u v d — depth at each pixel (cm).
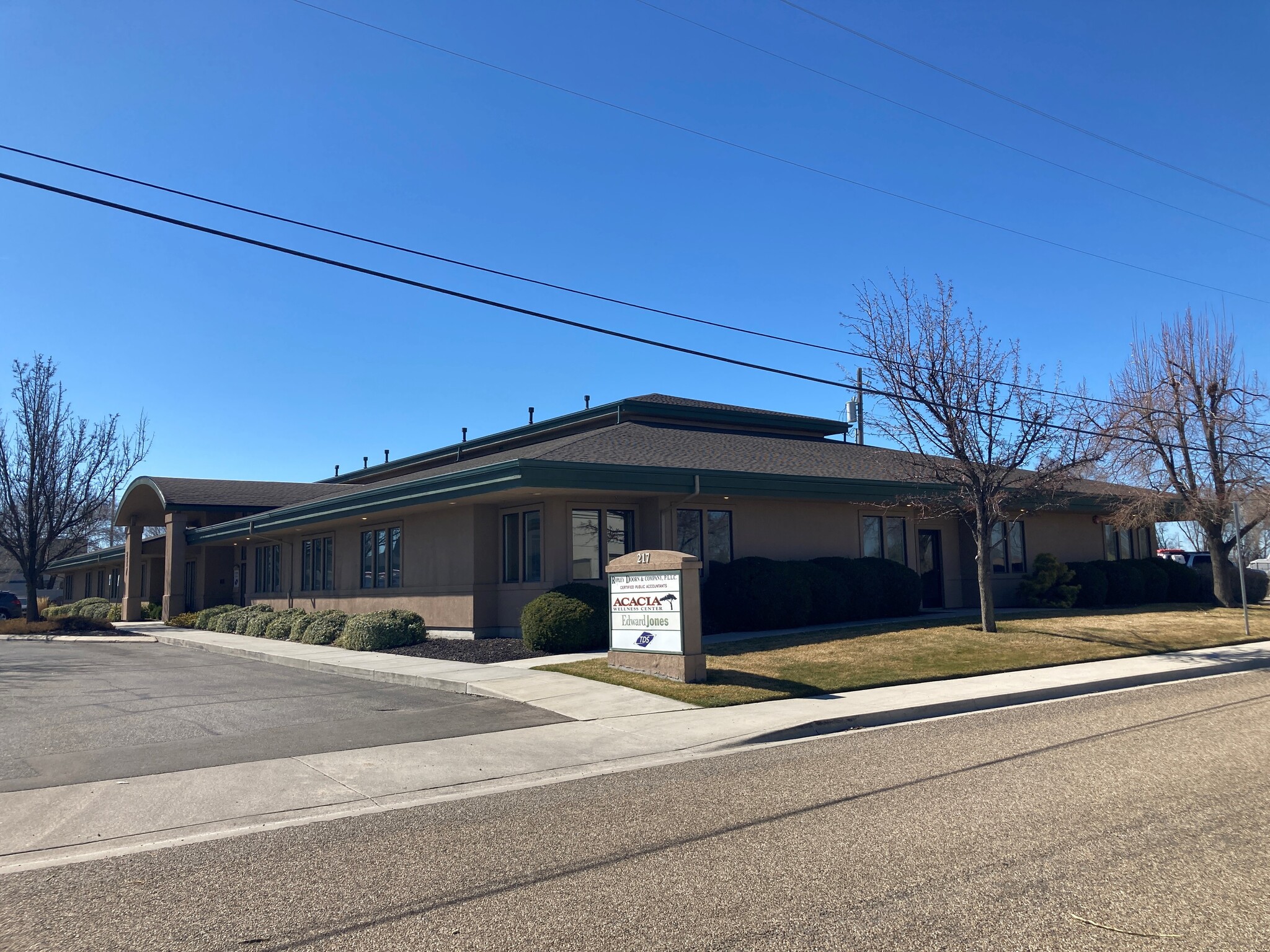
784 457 2270
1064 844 616
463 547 2066
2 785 855
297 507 2562
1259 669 1620
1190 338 2592
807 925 491
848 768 878
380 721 1156
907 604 2217
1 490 3481
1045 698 1320
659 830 683
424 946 480
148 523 3753
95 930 514
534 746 1006
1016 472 2253
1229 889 529
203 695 1409
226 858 645
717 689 1294
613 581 1517
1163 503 2570
